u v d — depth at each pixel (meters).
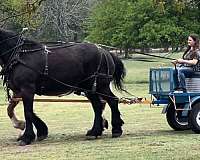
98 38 39.31
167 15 34.75
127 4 37.03
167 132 13.55
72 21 44.78
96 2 47.06
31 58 12.08
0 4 28.03
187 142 11.68
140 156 10.08
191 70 13.34
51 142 12.20
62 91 12.58
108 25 38.78
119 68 13.38
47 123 15.95
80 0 46.03
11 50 12.06
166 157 9.92
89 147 11.29
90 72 12.78
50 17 39.03
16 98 12.56
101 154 10.38
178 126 13.82
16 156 10.29
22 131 13.06
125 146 11.34
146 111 18.98
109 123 16.02
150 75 13.73
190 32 34.25
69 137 12.98
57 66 12.30
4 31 12.09
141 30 35.25
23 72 11.94
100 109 12.95
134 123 15.56
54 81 12.32
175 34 34.38
